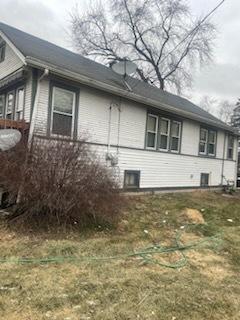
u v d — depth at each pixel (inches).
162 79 1091.3
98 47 1077.1
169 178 571.2
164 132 558.9
